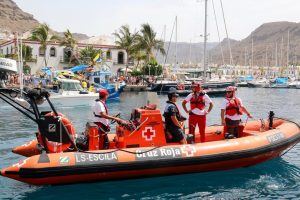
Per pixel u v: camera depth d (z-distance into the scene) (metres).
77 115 20.59
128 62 56.81
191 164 8.22
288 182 8.41
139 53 56.69
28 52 50.31
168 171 8.15
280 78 71.00
